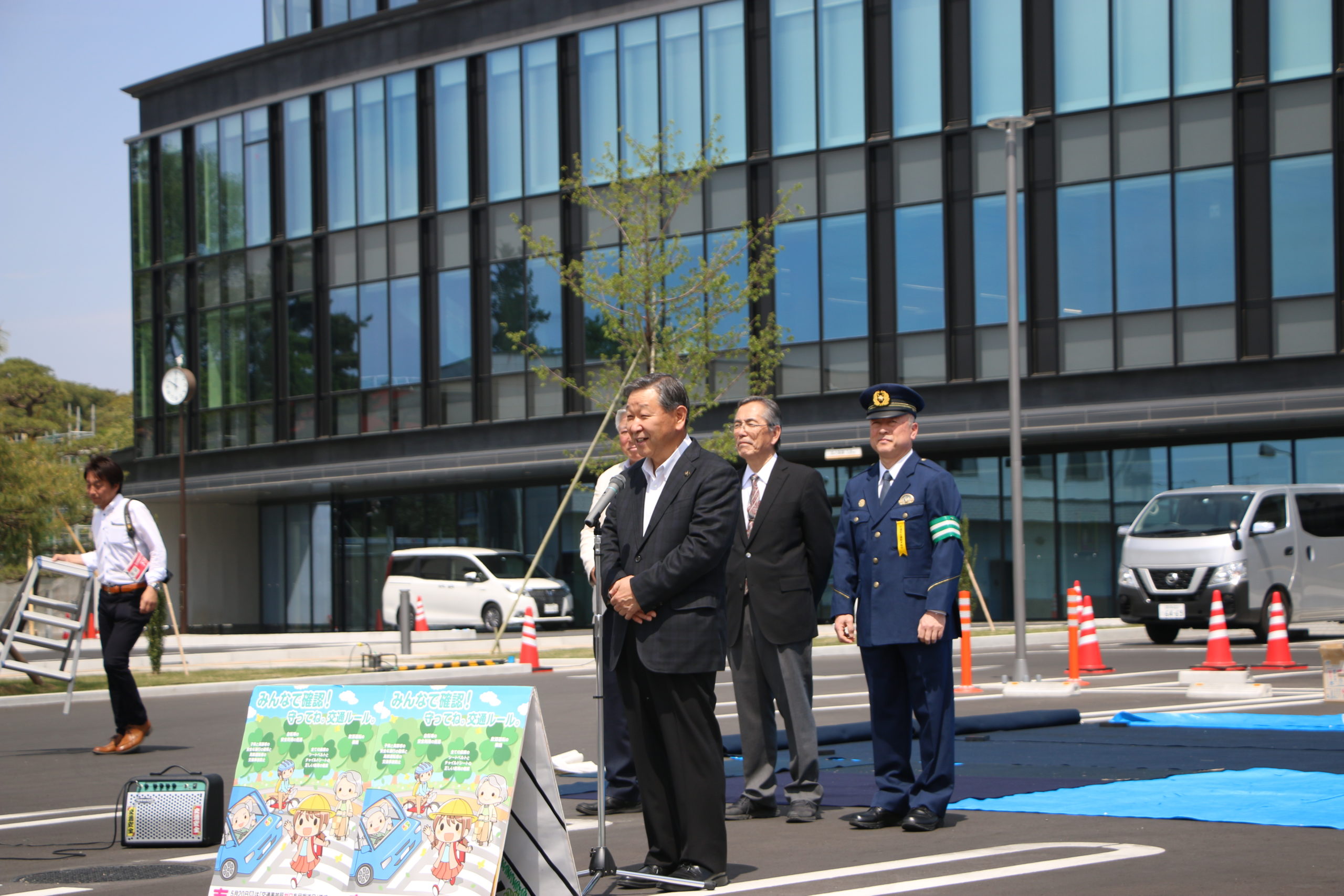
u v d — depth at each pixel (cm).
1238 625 2108
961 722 1015
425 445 3375
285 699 484
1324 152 2523
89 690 1683
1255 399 2541
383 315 3453
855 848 608
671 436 550
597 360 3156
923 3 2836
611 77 3141
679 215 3044
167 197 3862
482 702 458
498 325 3291
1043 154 2738
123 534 1079
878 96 2883
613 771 754
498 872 436
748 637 701
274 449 3609
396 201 3441
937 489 655
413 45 3409
